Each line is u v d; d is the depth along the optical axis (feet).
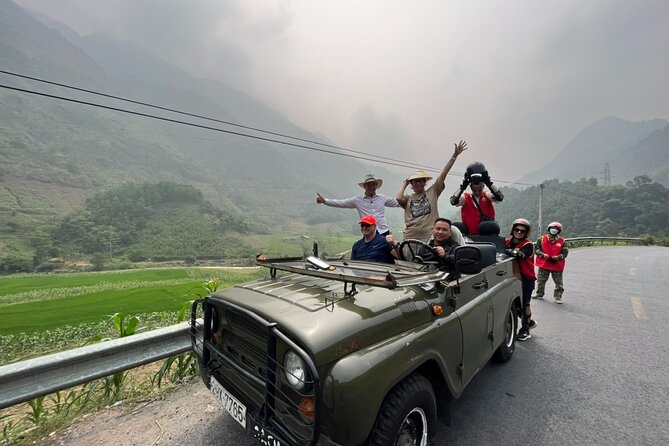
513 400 12.12
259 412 7.45
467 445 9.63
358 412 6.38
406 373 7.32
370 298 8.18
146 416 10.75
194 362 13.60
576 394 12.56
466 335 10.00
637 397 12.38
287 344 6.65
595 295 29.55
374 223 13.88
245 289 9.59
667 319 22.21
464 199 19.36
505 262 15.39
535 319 22.20
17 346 36.73
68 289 121.29
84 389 11.82
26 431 10.05
